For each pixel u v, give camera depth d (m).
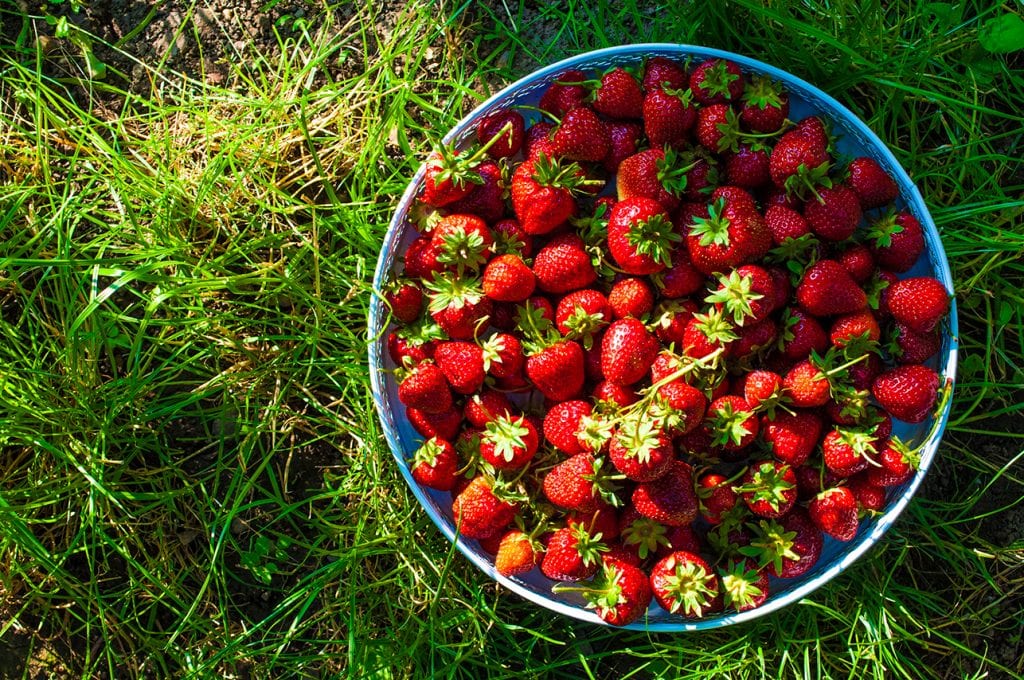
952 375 0.70
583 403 0.69
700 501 0.70
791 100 0.72
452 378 0.69
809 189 0.68
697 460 0.71
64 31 0.78
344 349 0.78
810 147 0.68
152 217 0.78
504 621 0.78
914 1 0.78
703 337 0.68
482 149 0.68
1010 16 0.75
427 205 0.71
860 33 0.77
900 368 0.69
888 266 0.71
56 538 0.78
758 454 0.71
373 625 0.79
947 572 0.79
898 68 0.77
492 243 0.70
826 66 0.78
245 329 0.78
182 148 0.79
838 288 0.68
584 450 0.69
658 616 0.72
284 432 0.78
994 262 0.78
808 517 0.71
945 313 0.69
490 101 0.71
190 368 0.77
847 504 0.69
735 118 0.69
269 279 0.75
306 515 0.79
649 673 0.79
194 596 0.79
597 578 0.70
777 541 0.69
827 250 0.70
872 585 0.78
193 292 0.76
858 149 0.72
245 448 0.78
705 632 0.78
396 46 0.80
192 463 0.79
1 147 0.77
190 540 0.79
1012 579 0.79
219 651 0.78
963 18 0.79
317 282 0.76
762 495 0.69
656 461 0.66
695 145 0.71
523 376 0.71
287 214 0.78
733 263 0.68
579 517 0.70
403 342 0.71
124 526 0.78
